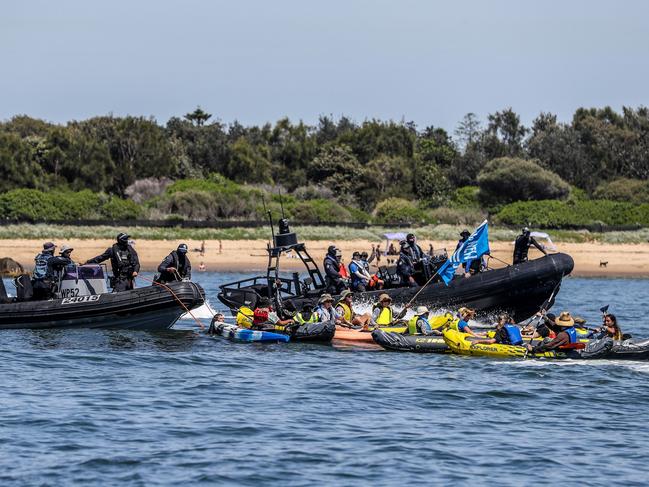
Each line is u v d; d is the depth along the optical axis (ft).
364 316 252.83
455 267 248.73
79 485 130.21
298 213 655.35
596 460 145.07
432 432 159.12
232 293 271.49
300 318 245.65
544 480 135.33
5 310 245.24
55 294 247.70
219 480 133.28
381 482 133.49
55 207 607.37
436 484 132.98
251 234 576.61
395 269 270.26
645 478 136.98
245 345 238.48
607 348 214.90
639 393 188.03
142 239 550.77
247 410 171.83
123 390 185.68
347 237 575.38
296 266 504.84
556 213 647.97
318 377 200.54
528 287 252.83
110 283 249.75
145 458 142.10
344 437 155.02
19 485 129.59
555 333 221.25
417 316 237.04
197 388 188.96
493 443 153.28
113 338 239.71
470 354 224.33
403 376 202.39
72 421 161.38
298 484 132.36
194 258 514.68
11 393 180.65
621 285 458.91
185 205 645.92
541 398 183.83
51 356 216.33
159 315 244.22
